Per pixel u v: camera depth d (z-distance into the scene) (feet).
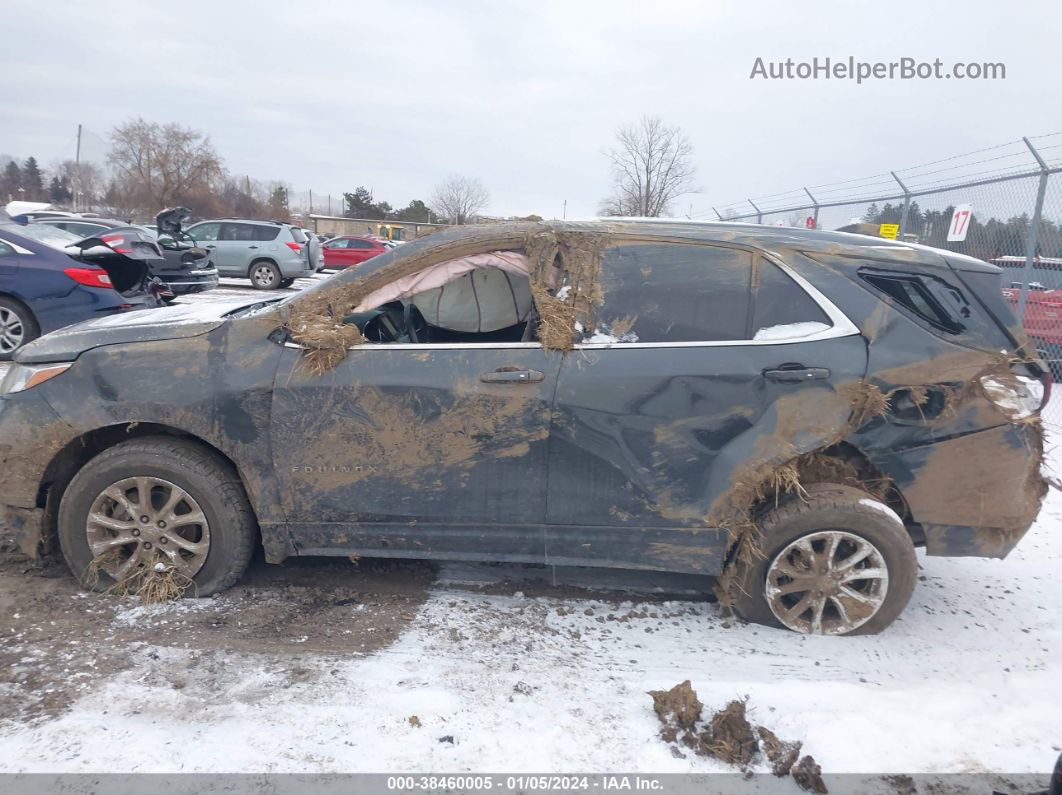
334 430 11.14
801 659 10.80
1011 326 11.10
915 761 8.72
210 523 11.53
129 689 9.37
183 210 45.65
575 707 9.44
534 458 11.02
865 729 9.14
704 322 11.03
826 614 11.58
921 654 11.06
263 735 8.61
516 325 12.19
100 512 11.53
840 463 11.27
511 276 12.18
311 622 11.32
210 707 9.08
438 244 11.55
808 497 10.92
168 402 11.19
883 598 11.18
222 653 10.32
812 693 9.77
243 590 12.20
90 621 10.98
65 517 11.51
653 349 10.94
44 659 9.96
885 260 11.14
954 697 9.95
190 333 11.62
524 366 10.95
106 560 11.68
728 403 10.77
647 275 11.25
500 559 11.49
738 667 10.55
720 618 11.98
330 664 10.17
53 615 11.10
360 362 11.18
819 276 11.05
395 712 9.14
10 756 8.07
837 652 11.02
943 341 10.86
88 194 199.00
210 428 11.23
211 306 13.56
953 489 10.93
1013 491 10.91
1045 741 9.16
